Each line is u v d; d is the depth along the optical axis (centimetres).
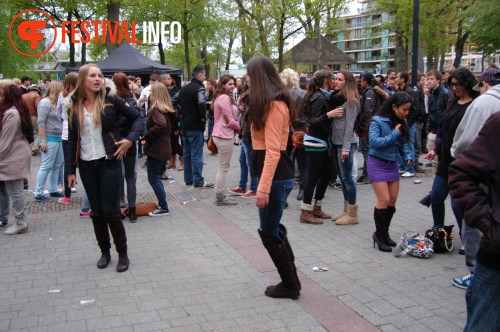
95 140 444
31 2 2261
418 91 936
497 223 219
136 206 661
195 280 434
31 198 775
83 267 470
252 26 2580
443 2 2738
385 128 497
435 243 497
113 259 490
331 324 350
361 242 538
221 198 713
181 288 416
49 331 341
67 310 375
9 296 402
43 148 735
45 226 614
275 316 363
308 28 2381
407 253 487
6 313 371
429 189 813
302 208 614
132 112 457
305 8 2247
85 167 448
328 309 373
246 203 730
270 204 368
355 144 660
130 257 497
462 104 455
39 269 465
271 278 438
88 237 566
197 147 829
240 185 796
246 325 349
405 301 385
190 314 367
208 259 489
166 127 634
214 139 704
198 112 809
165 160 646
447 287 412
